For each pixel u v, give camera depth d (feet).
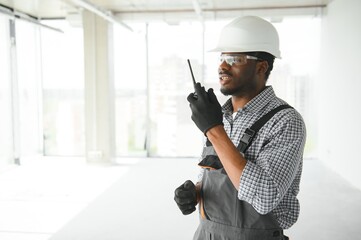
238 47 4.23
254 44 4.22
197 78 25.18
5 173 21.18
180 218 13.85
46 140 27.09
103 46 22.98
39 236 12.20
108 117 23.22
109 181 19.27
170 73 25.48
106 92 23.15
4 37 22.99
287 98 25.13
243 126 4.23
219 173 4.25
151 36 25.23
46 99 26.96
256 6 23.24
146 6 22.75
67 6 21.91
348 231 12.63
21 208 14.99
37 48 26.63
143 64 25.48
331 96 22.31
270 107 4.17
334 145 21.75
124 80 25.59
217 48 4.34
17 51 24.26
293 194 4.27
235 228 4.11
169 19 24.14
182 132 26.05
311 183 18.84
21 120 25.13
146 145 26.14
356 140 18.12
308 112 25.36
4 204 15.48
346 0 19.57
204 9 23.82
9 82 23.30
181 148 26.21
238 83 4.29
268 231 4.05
